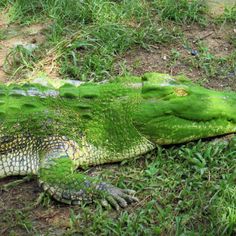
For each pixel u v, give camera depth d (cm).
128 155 214
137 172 210
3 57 265
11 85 222
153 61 263
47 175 202
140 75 255
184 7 292
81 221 193
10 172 209
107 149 213
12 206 199
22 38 276
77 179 200
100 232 189
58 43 265
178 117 212
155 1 296
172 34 278
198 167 207
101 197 198
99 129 213
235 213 189
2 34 278
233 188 198
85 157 212
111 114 213
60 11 284
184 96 212
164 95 212
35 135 210
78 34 270
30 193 204
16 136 209
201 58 262
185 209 195
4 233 190
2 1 296
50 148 208
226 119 217
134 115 212
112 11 285
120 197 198
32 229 191
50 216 196
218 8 300
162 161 212
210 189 199
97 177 206
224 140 220
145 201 199
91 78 250
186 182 203
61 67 256
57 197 199
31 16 289
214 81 252
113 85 218
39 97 215
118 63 260
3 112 211
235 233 187
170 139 214
